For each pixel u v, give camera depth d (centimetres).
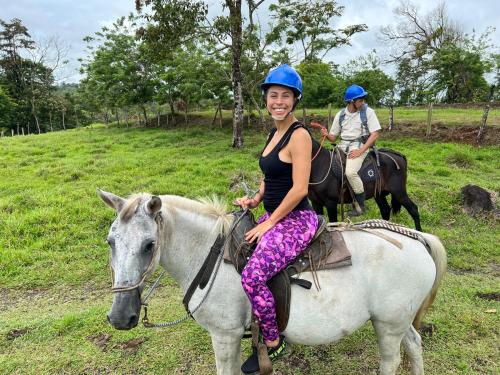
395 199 617
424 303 255
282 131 222
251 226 243
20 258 552
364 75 2148
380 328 245
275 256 216
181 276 243
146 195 218
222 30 1288
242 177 826
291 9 1378
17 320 411
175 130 1836
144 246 203
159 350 349
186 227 235
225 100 1691
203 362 331
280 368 321
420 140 1260
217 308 231
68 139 1691
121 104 1962
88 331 381
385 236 242
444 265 253
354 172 535
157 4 1216
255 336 231
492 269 502
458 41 2884
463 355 328
